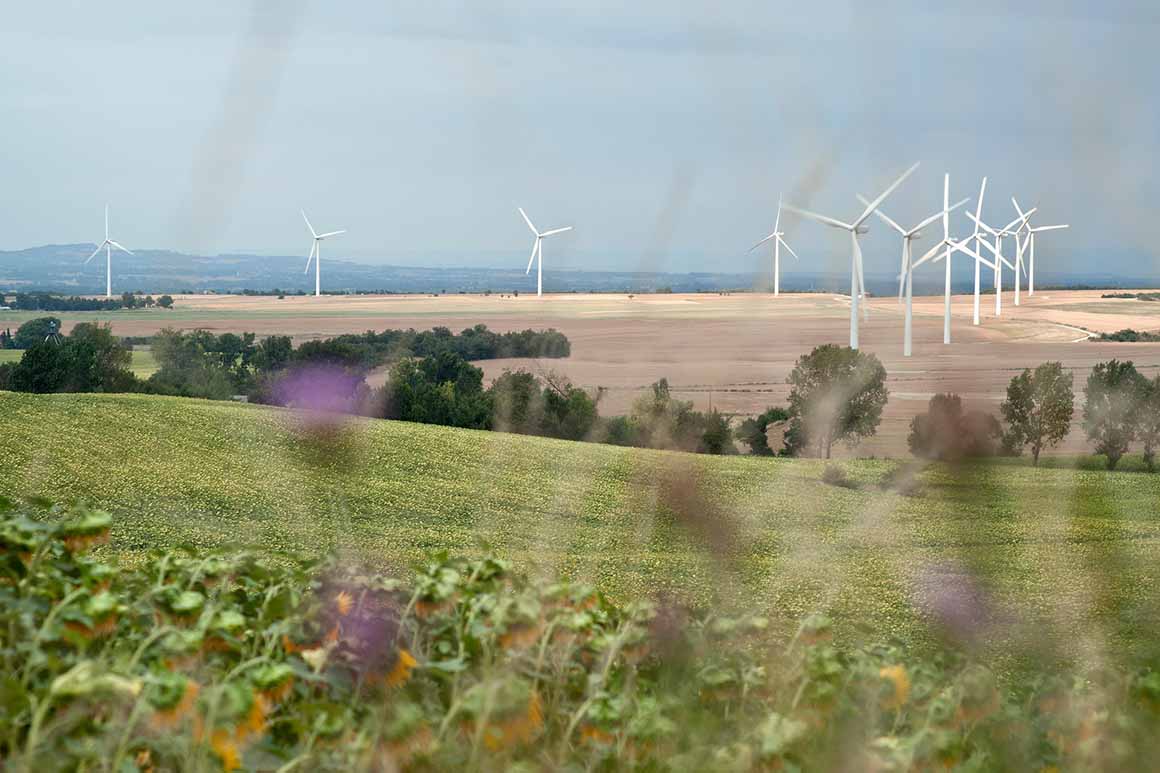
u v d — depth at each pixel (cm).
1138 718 844
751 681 802
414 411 10231
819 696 771
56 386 10819
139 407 9444
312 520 5981
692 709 782
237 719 570
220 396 10175
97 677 531
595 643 808
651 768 684
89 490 7012
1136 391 8931
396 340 11188
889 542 4094
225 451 8056
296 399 9938
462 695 663
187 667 678
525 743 666
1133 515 5194
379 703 729
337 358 10581
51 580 765
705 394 6988
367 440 8719
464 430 10012
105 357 11000
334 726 618
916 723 805
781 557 2383
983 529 1570
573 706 772
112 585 855
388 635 771
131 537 5603
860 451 6438
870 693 815
